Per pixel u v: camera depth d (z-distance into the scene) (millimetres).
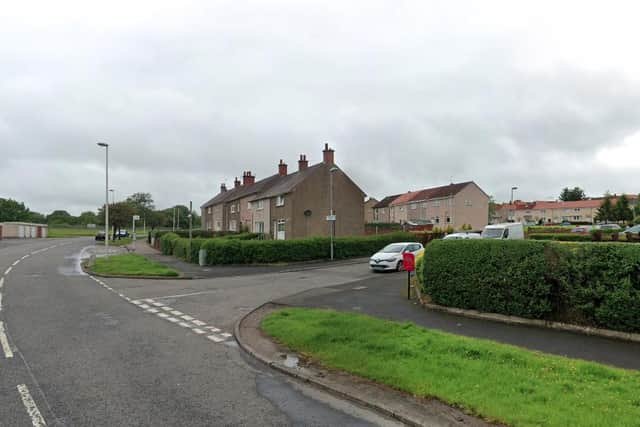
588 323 8094
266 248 25047
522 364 5672
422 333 7395
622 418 4004
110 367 6242
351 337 7168
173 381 5684
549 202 103000
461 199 57250
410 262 12172
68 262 24922
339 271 20344
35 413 4621
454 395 4723
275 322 8688
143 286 15586
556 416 4098
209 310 10906
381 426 4367
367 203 86812
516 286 8930
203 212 70125
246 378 5832
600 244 7938
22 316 9898
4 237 57844
